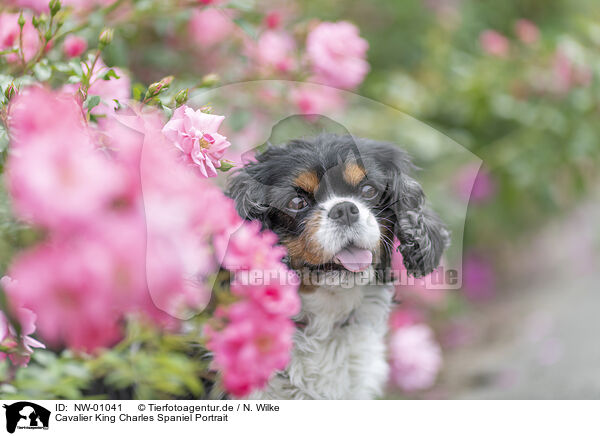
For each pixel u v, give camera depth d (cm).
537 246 584
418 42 554
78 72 221
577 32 570
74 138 132
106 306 121
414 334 411
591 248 601
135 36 348
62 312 119
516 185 514
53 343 225
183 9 304
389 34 554
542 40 544
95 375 237
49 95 179
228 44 359
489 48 533
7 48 250
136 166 138
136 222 120
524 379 428
